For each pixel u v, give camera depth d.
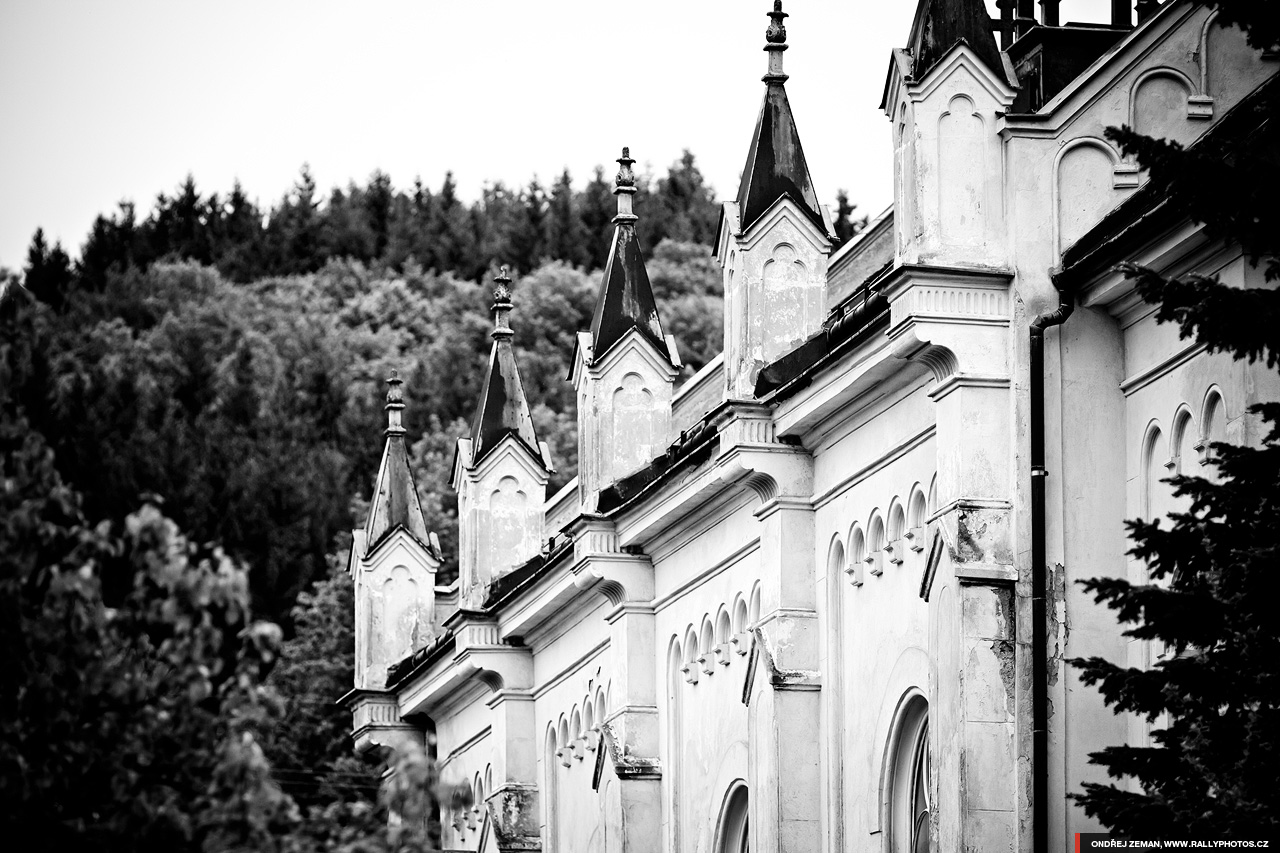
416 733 68.62
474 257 193.00
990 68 35.56
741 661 46.03
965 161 35.41
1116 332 35.03
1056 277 34.91
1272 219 26.94
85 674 23.48
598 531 50.75
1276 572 25.45
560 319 152.12
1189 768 26.69
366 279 189.88
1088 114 35.62
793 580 42.84
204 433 133.50
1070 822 33.81
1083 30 37.62
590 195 189.25
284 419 146.88
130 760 23.77
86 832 23.22
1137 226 32.84
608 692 52.62
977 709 34.06
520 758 59.38
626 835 49.94
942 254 35.16
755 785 43.06
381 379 156.88
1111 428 34.84
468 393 151.25
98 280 189.38
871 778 40.28
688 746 49.06
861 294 40.97
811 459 43.12
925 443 38.34
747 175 44.47
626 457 51.41
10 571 23.58
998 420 35.00
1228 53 36.06
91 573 23.45
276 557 125.19
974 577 34.31
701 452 44.88
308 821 23.91
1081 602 34.34
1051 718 34.06
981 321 35.16
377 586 69.12
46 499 24.08
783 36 44.94
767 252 43.94
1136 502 34.44
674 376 51.88
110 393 133.62
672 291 151.38
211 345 163.62
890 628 39.78
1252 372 31.20
